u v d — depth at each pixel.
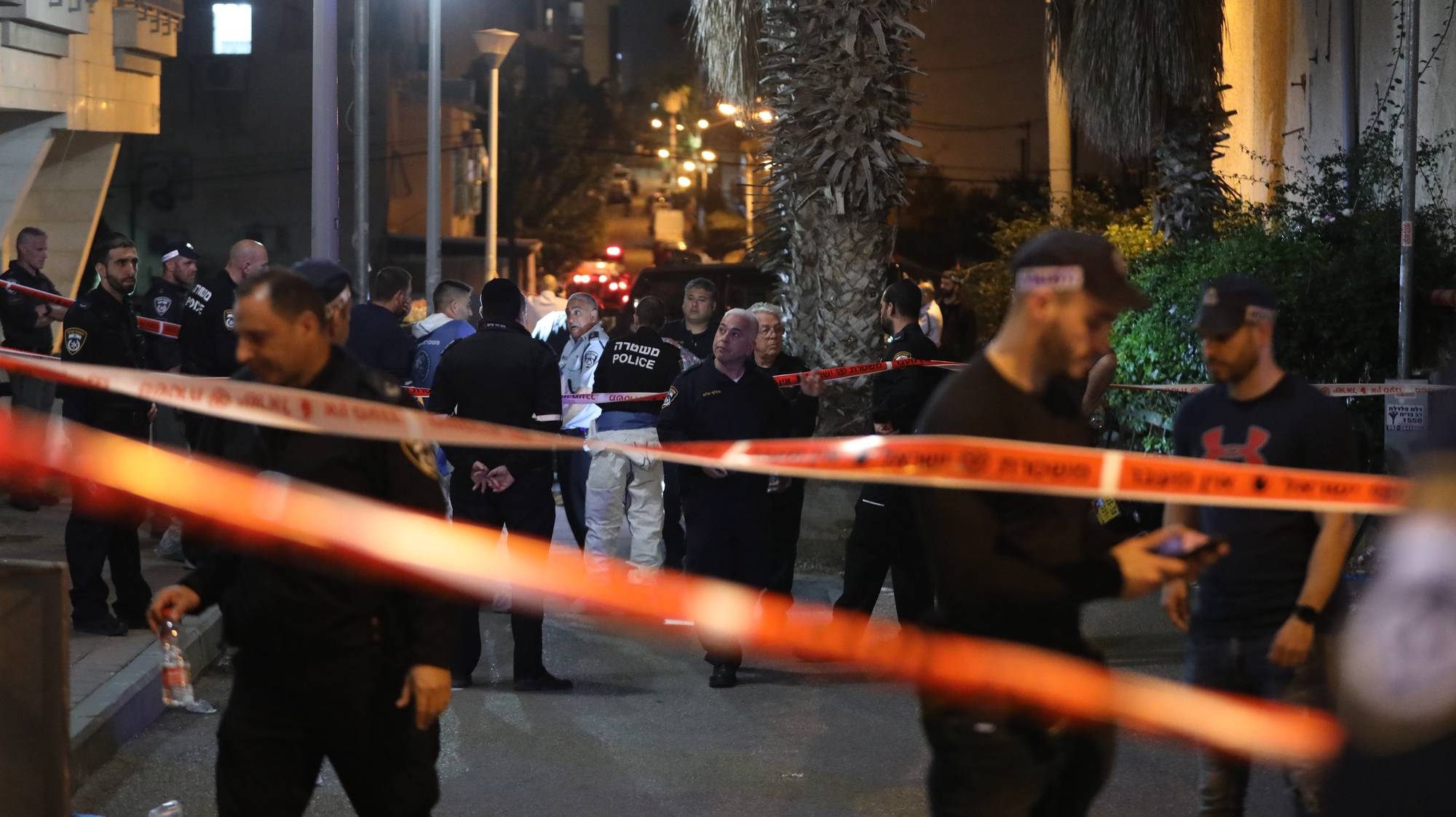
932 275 28.78
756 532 7.81
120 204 40.72
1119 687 3.55
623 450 4.09
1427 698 2.01
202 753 6.34
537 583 4.20
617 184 75.50
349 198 40.84
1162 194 14.98
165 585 9.04
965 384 3.46
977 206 41.53
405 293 9.01
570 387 11.46
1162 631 8.80
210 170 40.84
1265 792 5.87
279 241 41.03
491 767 6.28
